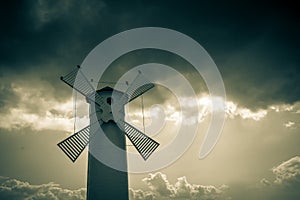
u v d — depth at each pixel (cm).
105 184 1430
